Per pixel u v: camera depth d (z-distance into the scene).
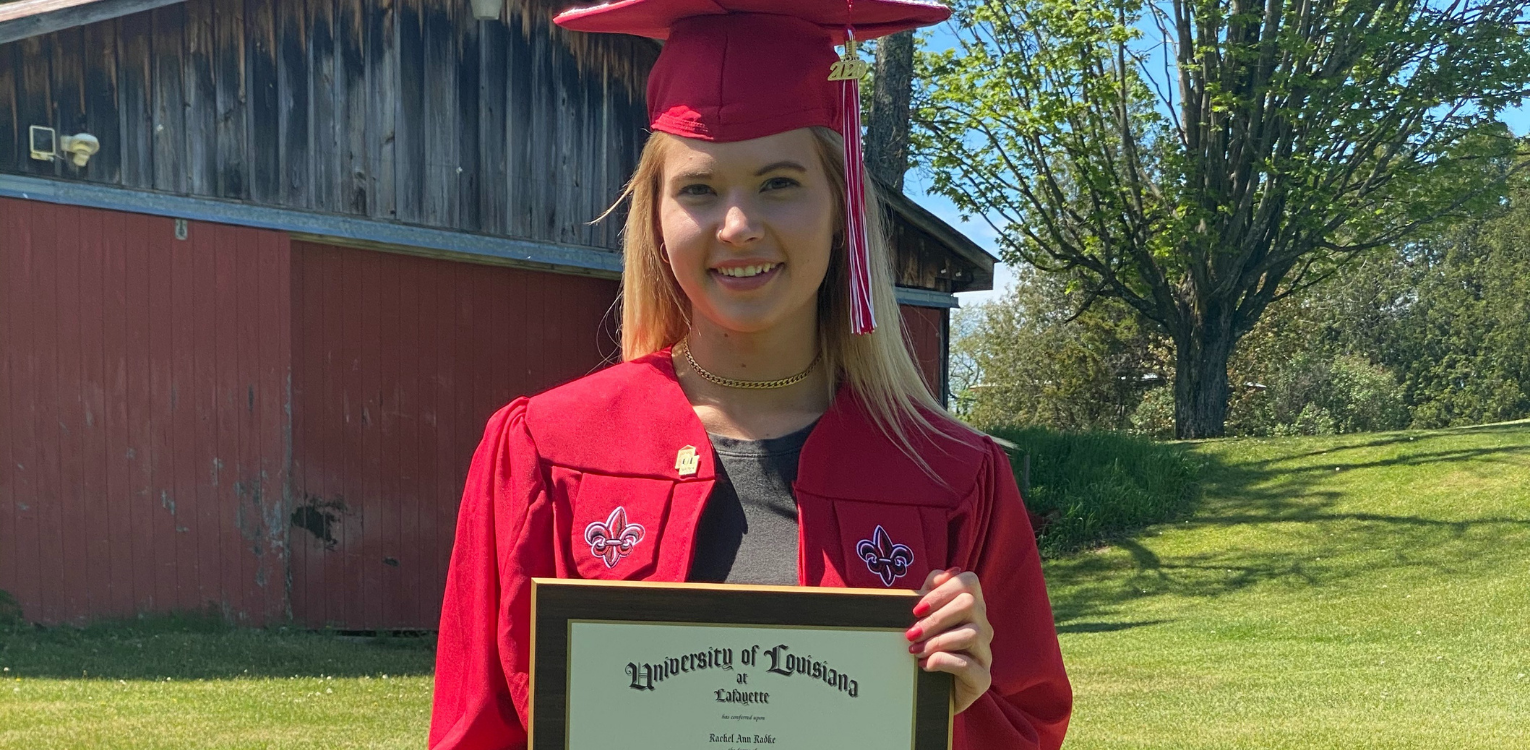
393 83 9.70
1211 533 15.48
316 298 9.42
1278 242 22.14
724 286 1.68
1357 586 12.46
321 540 9.40
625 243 1.93
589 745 1.50
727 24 1.75
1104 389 36.31
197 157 8.63
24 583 7.86
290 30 9.13
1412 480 16.20
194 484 8.61
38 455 7.93
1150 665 9.02
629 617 1.51
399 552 9.85
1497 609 10.87
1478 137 20.41
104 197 8.17
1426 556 13.26
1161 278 23.02
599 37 11.02
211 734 5.44
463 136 10.11
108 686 6.39
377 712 6.17
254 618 8.89
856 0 1.72
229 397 8.77
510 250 10.34
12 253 7.82
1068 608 12.83
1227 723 6.93
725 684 1.52
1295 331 39.44
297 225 9.12
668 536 1.63
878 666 1.53
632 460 1.68
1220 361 23.09
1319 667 8.85
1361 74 19.94
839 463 1.70
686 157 1.69
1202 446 20.05
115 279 8.26
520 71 10.49
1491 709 7.32
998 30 21.03
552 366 10.87
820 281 1.72
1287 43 19.30
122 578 8.28
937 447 1.78
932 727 1.53
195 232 8.62
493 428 1.79
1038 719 1.91
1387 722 6.95
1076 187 25.06
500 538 1.69
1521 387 47.50
